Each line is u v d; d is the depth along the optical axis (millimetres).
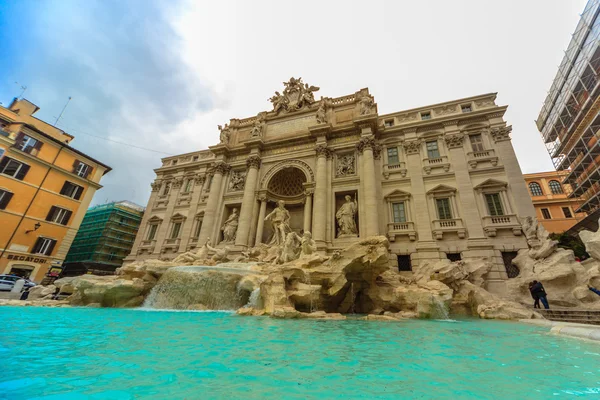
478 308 15547
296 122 34281
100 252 47406
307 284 13906
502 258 21375
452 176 25406
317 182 28219
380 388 3473
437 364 4688
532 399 3109
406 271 23469
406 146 28141
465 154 25781
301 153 31578
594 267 15516
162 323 8789
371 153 27344
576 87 31891
